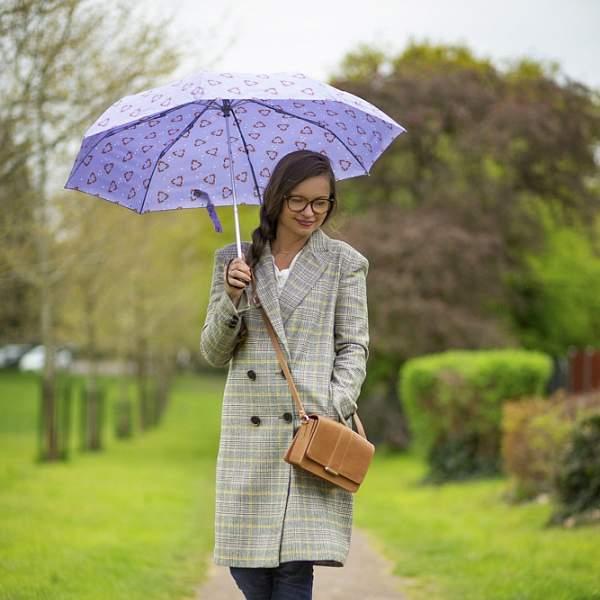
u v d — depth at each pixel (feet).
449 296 77.25
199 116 15.90
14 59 31.99
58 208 47.67
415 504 46.60
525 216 82.48
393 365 85.76
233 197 14.92
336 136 16.25
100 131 14.33
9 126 32.50
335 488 14.11
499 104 81.76
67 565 27.17
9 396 164.14
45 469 61.98
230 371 14.34
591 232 87.45
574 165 84.33
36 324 70.28
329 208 14.34
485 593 23.32
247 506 13.99
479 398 52.80
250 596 14.43
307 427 13.57
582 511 32.73
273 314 13.99
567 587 22.45
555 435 35.47
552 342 93.76
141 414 119.65
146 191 16.19
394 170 84.12
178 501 46.50
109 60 36.60
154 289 90.48
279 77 14.32
